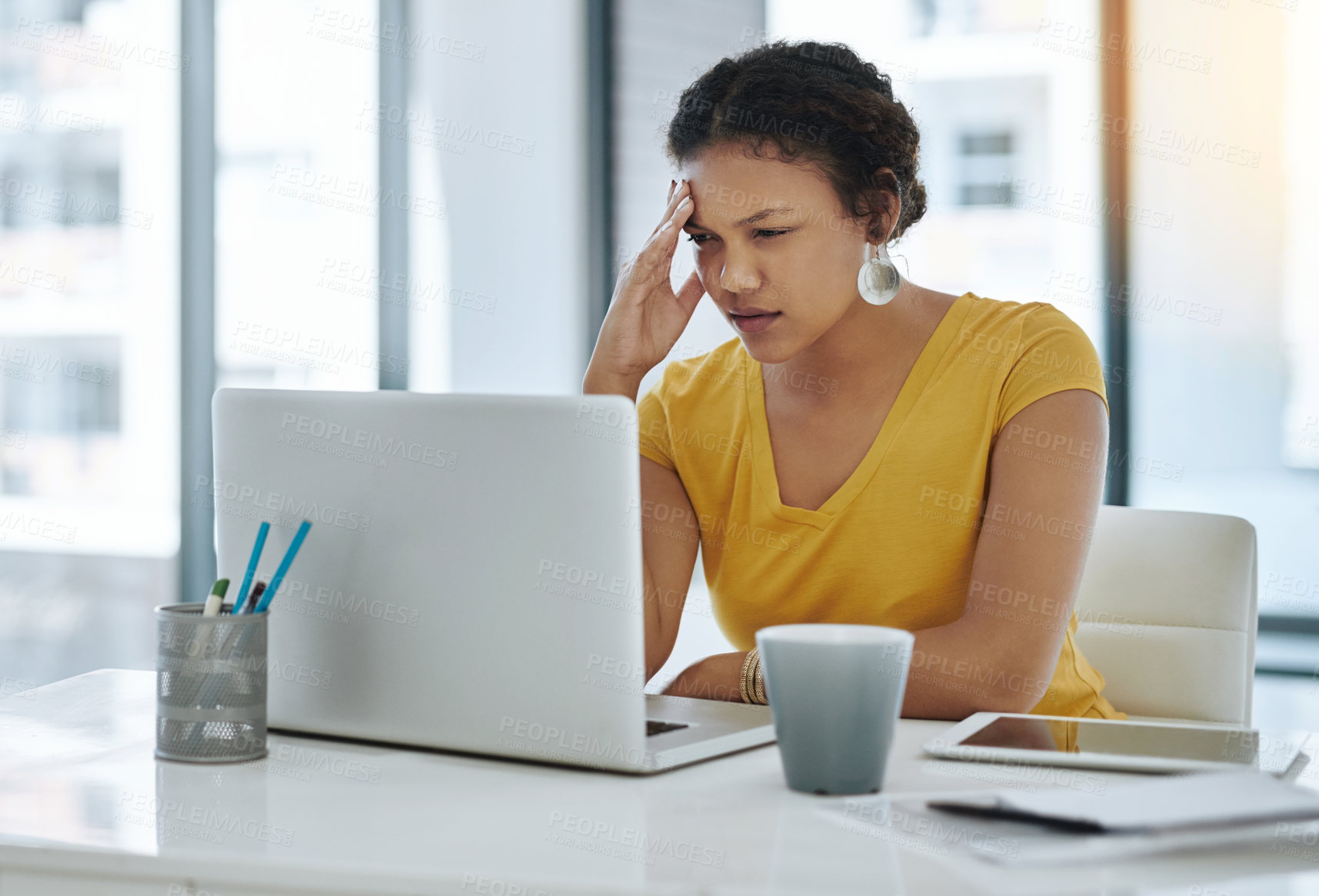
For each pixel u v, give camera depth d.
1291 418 3.09
